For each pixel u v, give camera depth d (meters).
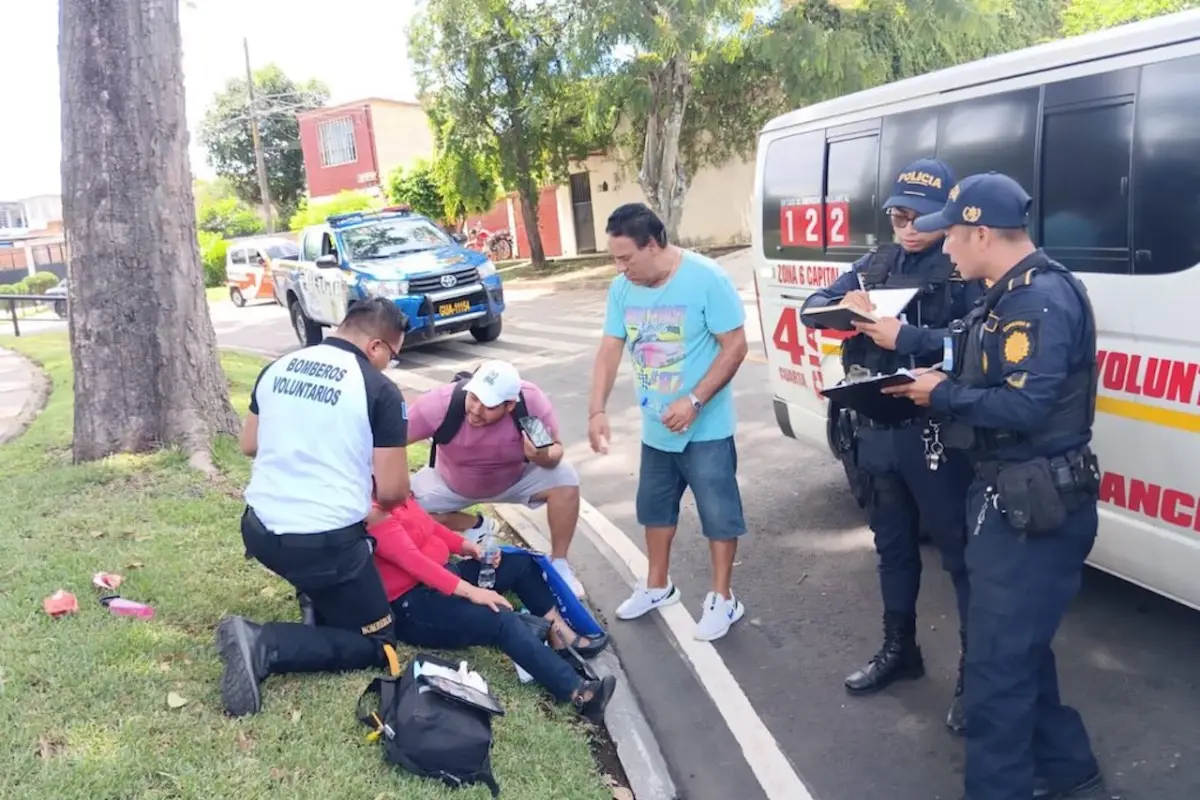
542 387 10.47
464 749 3.05
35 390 10.85
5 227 74.38
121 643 3.71
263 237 26.19
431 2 21.50
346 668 3.62
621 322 4.46
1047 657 3.04
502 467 4.70
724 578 4.53
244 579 4.50
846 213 5.20
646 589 4.84
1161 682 3.78
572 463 7.62
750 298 16.05
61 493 5.73
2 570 4.47
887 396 3.06
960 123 4.35
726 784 3.46
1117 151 3.60
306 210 38.28
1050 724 3.09
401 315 3.75
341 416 3.48
